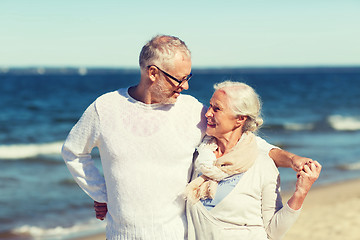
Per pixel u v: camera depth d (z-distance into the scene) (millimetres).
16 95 45844
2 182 10898
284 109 35125
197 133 2379
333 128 23328
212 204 2268
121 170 2238
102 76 126188
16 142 19000
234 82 2350
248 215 2258
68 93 50594
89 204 8820
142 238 2236
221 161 2252
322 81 88688
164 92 2232
